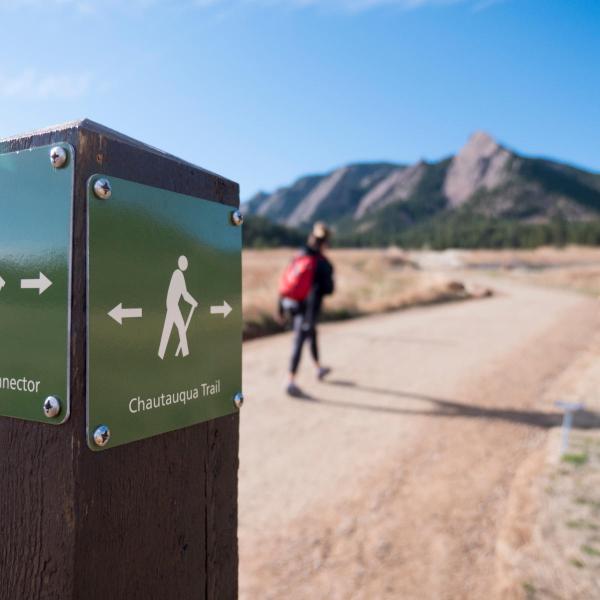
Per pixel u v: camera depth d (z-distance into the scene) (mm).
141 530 1164
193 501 1312
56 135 1062
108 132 1124
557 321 13086
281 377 7250
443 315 14648
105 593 1087
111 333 1078
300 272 6191
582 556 2857
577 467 4016
